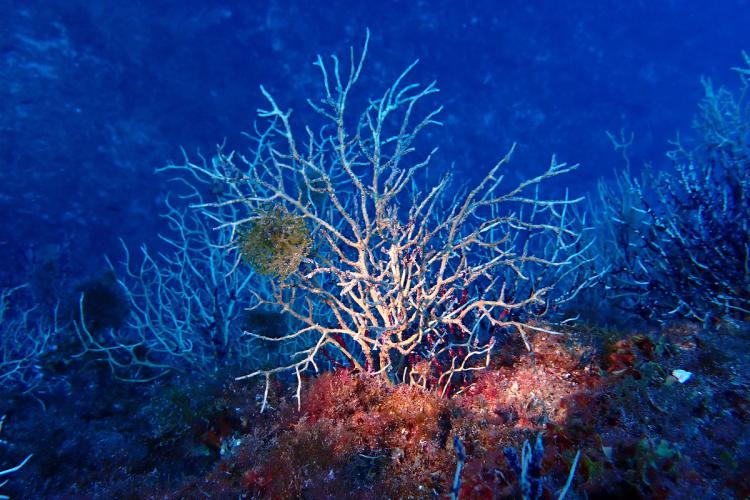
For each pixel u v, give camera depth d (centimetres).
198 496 274
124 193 1068
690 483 183
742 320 293
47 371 527
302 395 334
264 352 478
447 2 1415
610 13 1625
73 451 367
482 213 1033
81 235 1016
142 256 1072
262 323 469
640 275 418
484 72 1496
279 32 1234
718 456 195
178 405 376
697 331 288
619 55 1650
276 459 273
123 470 345
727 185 397
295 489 260
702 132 611
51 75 991
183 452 354
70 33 1008
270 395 361
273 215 278
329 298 316
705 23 1714
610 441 213
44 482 343
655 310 383
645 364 253
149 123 1098
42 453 365
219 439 350
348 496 249
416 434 273
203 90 1155
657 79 1691
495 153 1510
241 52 1194
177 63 1123
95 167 1037
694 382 235
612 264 494
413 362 334
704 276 358
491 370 321
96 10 1024
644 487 189
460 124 1474
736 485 180
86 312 560
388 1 1341
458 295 370
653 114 1684
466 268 286
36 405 487
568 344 308
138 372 533
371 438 282
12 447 370
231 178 277
